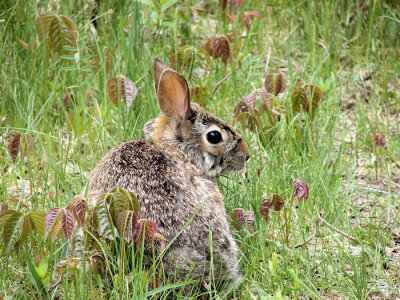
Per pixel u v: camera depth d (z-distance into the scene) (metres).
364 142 11.08
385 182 10.20
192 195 7.10
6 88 11.08
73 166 9.47
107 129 10.76
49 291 7.01
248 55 13.16
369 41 13.64
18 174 9.66
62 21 10.51
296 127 10.21
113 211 6.54
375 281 7.55
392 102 12.66
